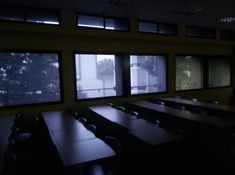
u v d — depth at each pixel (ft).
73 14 14.76
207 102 16.78
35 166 10.84
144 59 20.49
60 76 15.16
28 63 15.81
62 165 6.66
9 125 10.78
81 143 7.82
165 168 8.80
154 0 12.66
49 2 12.75
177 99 18.08
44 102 14.67
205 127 10.78
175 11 15.20
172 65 20.11
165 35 18.81
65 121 11.43
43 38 14.29
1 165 6.38
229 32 23.68
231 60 24.85
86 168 7.51
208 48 22.67
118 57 18.10
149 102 17.54
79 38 15.47
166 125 12.18
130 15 16.16
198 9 14.75
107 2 12.93
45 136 12.45
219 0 12.81
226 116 13.29
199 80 23.48
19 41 13.57
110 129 12.41
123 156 10.21
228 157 9.79
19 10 13.33
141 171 9.27
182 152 9.79
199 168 9.67
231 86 25.05
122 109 15.11
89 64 23.41
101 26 16.06
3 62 14.98
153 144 7.83
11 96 15.20
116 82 18.49
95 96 17.51
